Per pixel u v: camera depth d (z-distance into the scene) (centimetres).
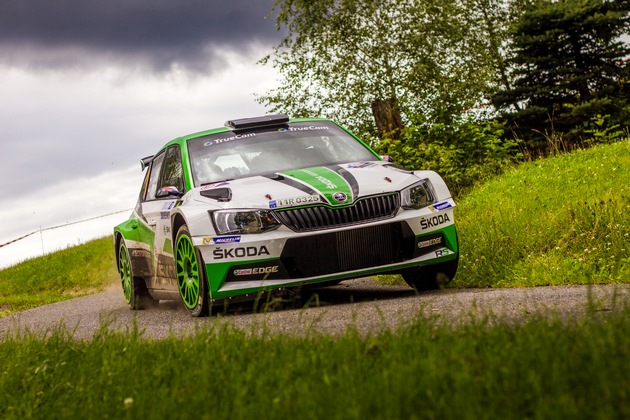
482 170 2478
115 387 499
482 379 372
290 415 371
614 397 323
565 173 1825
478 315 646
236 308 908
